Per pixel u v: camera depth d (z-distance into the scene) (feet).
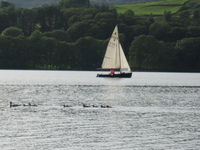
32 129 624.59
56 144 547.08
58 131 615.16
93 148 531.91
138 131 620.90
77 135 592.60
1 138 571.69
